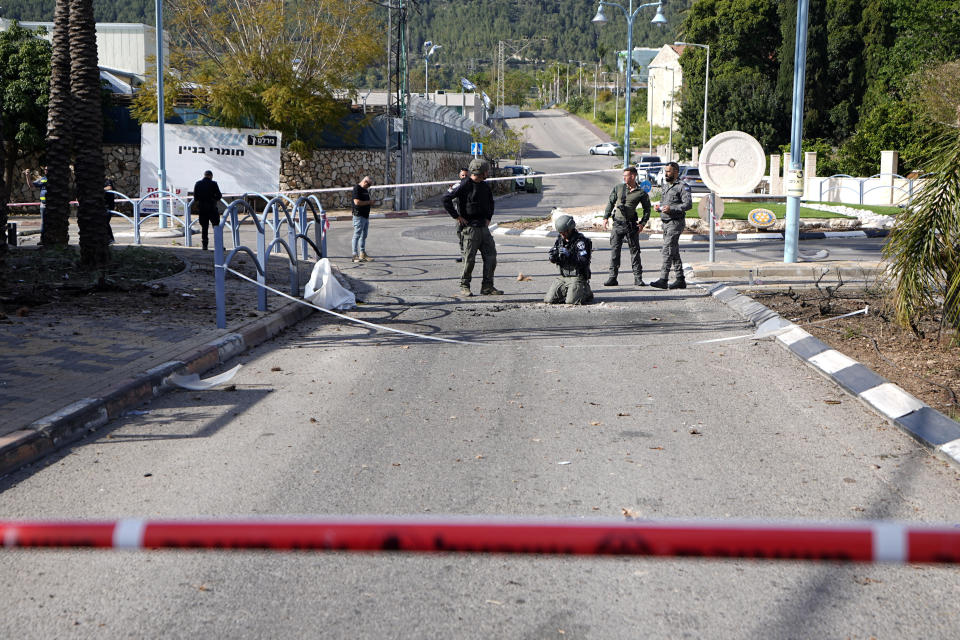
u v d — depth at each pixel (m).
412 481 5.08
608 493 4.85
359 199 17.69
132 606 3.57
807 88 53.81
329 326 10.76
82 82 13.61
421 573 3.88
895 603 3.54
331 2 36.62
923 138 8.05
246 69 35.94
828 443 5.77
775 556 1.48
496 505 4.67
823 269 14.34
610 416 6.52
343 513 4.56
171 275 14.05
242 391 7.39
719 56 65.50
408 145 38.91
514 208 40.84
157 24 28.83
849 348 8.30
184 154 34.91
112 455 5.62
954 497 4.72
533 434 6.06
